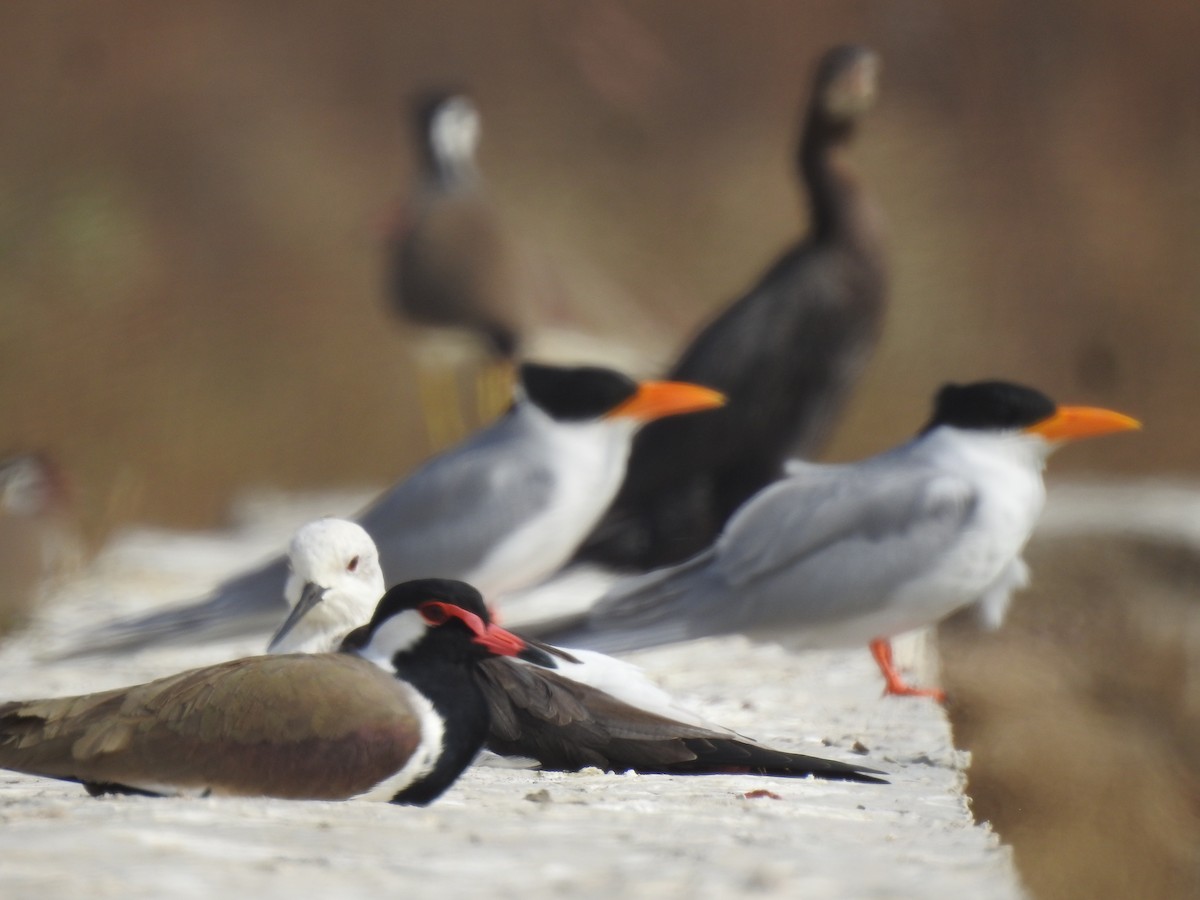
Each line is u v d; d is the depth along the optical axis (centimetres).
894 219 2573
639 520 1497
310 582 848
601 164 2950
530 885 529
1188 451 2467
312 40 3133
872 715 984
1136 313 2628
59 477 1536
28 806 614
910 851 623
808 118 1549
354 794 641
